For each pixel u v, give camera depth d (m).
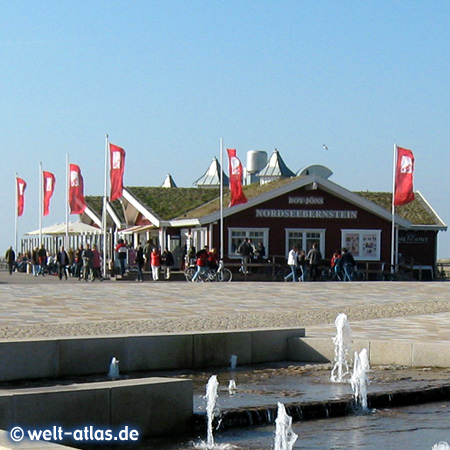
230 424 13.63
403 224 61.72
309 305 32.12
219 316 27.38
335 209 61.00
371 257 61.50
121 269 58.12
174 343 18.66
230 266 58.38
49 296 33.94
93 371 17.72
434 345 18.88
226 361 19.33
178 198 69.69
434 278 66.44
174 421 13.35
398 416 14.59
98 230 71.06
